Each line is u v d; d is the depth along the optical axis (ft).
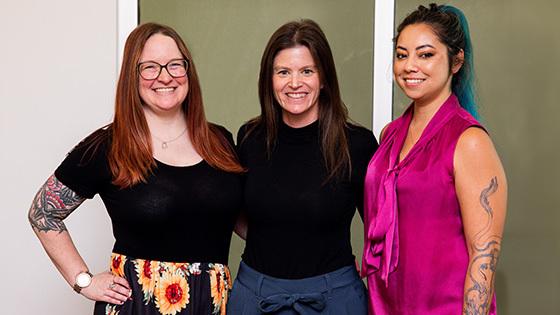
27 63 8.79
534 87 7.94
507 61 7.97
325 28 8.28
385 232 5.95
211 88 8.56
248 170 6.78
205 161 6.65
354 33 8.21
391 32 8.07
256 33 8.45
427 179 5.72
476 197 5.48
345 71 8.25
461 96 6.04
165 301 6.32
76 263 6.58
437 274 5.74
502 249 8.04
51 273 9.05
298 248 6.41
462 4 8.01
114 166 6.36
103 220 8.89
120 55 8.68
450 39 5.76
